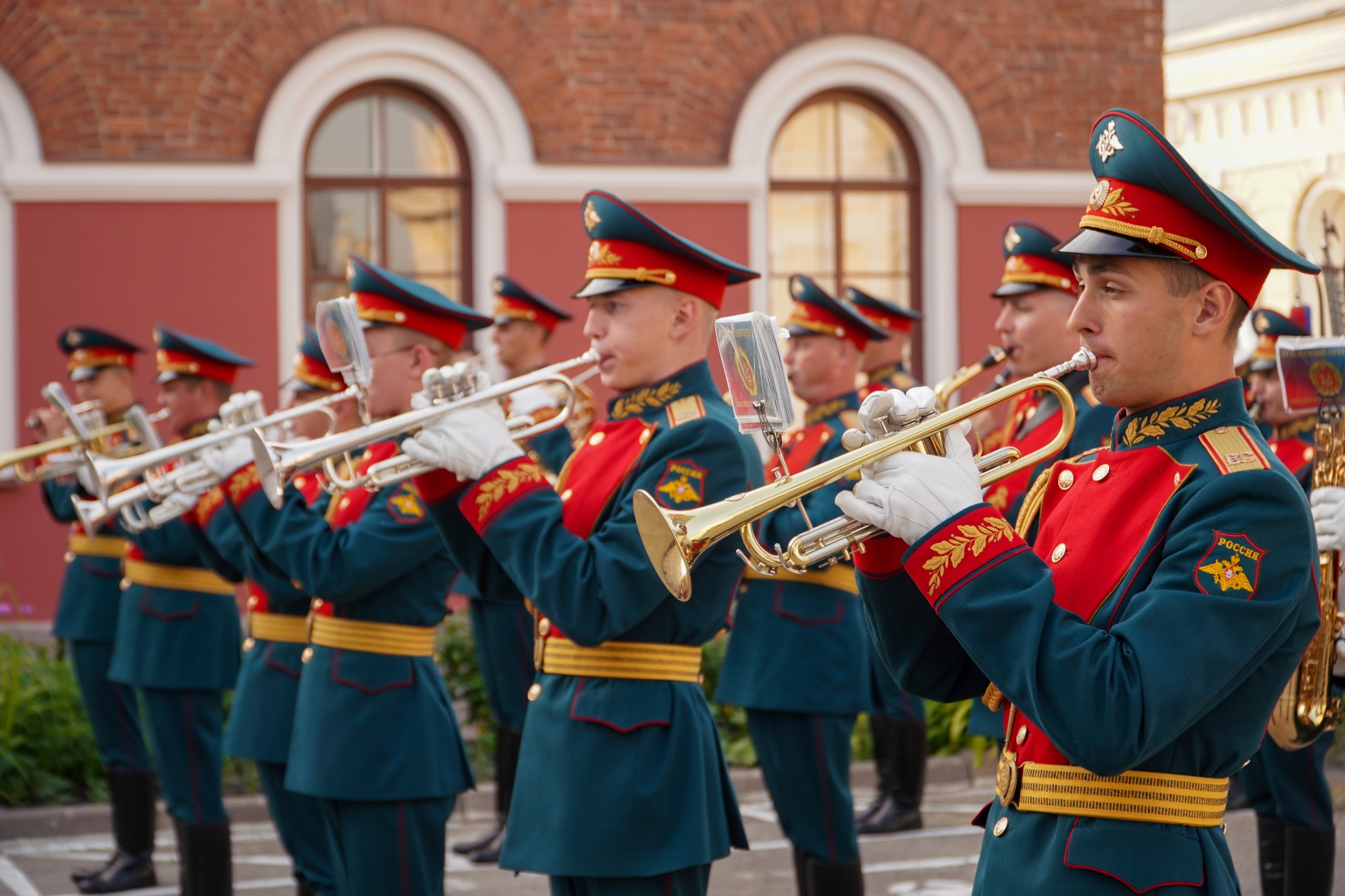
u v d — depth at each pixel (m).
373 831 4.91
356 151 12.44
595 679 4.09
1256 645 2.56
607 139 12.51
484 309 12.35
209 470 5.11
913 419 2.74
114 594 7.67
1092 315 2.80
